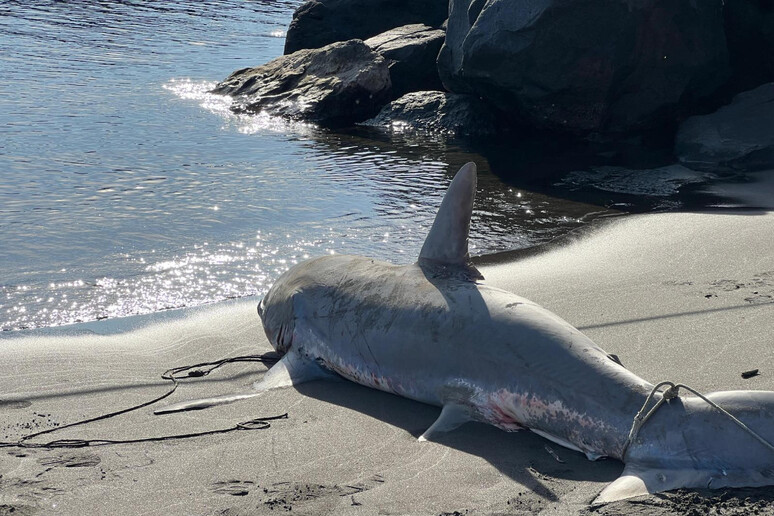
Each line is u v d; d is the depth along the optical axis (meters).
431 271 6.80
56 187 13.61
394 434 5.93
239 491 5.09
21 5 36.53
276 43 31.52
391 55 22.03
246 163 15.75
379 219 12.38
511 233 11.70
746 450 4.98
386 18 25.38
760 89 17.36
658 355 7.01
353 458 5.54
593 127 18.27
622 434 5.27
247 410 6.37
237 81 22.67
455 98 19.94
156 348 7.84
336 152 16.98
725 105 17.89
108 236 11.34
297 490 5.09
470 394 6.00
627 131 18.28
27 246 10.83
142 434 5.93
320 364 7.12
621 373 5.51
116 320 8.59
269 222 12.16
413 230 11.86
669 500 4.76
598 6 16.73
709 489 4.84
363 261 7.45
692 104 18.34
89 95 21.41
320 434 5.92
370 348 6.65
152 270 10.13
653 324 7.75
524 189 14.24
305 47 25.67
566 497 4.95
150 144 16.95
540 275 9.64
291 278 7.73
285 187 14.11
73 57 26.50
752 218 11.78
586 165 16.00
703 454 5.02
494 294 6.28
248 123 19.64
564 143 18.12
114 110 19.94
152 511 4.86
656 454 5.13
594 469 5.32
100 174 14.49
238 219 12.27
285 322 7.44
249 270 10.20
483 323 6.07
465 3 19.48
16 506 4.88
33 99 20.53
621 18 16.86
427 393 6.30
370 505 4.91
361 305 6.89
